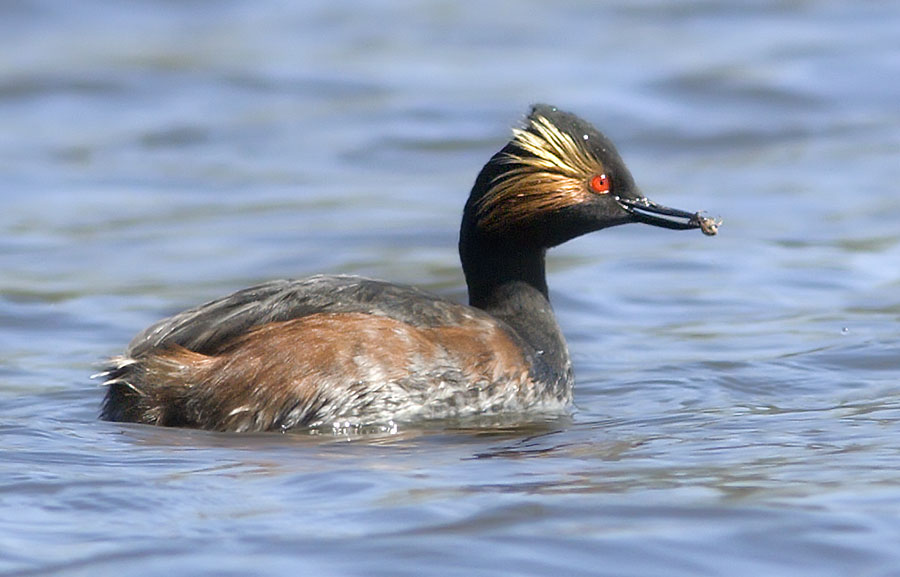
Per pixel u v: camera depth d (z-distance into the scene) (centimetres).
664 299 1700
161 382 1144
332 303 1180
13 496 943
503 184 1296
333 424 1143
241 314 1170
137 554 834
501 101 2744
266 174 2416
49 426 1155
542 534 852
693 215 1296
